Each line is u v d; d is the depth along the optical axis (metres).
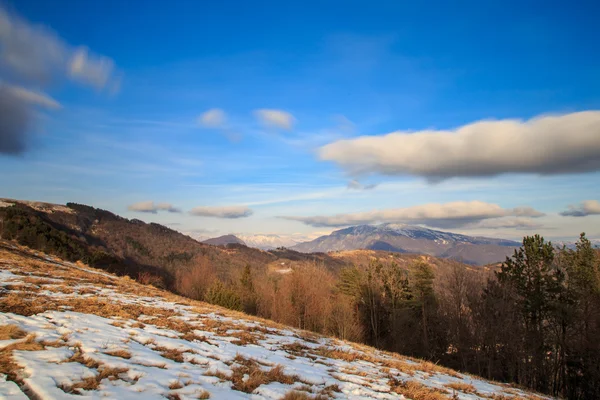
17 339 7.97
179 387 6.94
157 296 22.53
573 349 32.91
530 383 34.97
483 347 37.72
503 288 37.31
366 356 15.87
